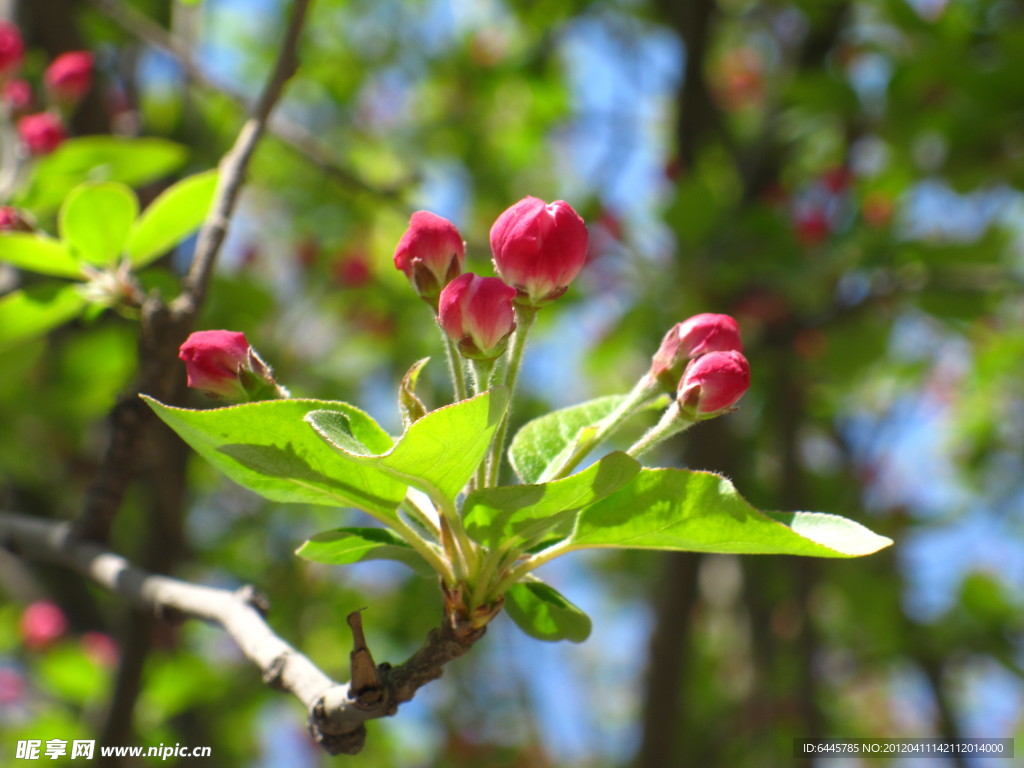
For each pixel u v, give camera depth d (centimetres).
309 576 591
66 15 419
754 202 514
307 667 166
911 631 613
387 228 653
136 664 324
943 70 436
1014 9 468
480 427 130
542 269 161
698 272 480
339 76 700
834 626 640
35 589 505
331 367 614
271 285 585
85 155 295
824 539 149
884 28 524
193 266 237
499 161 700
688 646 491
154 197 446
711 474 145
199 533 598
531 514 145
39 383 443
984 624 608
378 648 594
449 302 154
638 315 494
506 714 695
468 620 153
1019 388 688
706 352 173
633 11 603
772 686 555
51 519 535
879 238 477
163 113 550
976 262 466
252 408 139
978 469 728
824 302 492
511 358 165
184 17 508
